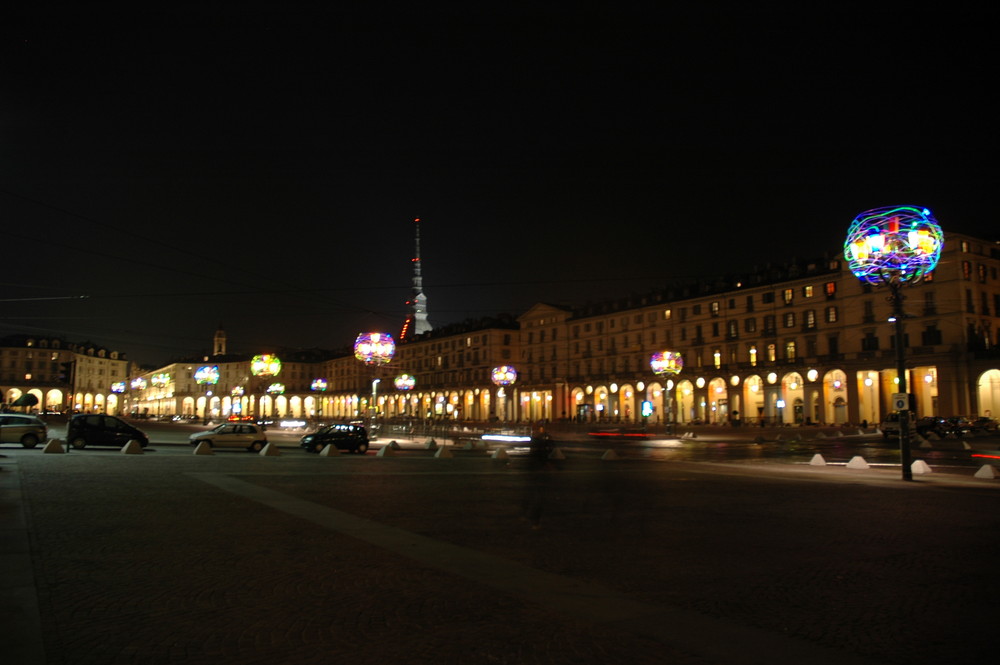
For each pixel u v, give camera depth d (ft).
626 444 165.37
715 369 280.51
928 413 221.66
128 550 32.37
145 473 69.87
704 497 56.49
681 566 30.83
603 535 38.34
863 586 27.55
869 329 233.35
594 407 334.24
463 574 28.96
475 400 397.80
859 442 162.71
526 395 376.48
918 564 31.37
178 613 23.07
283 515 43.68
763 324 268.82
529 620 22.77
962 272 213.05
